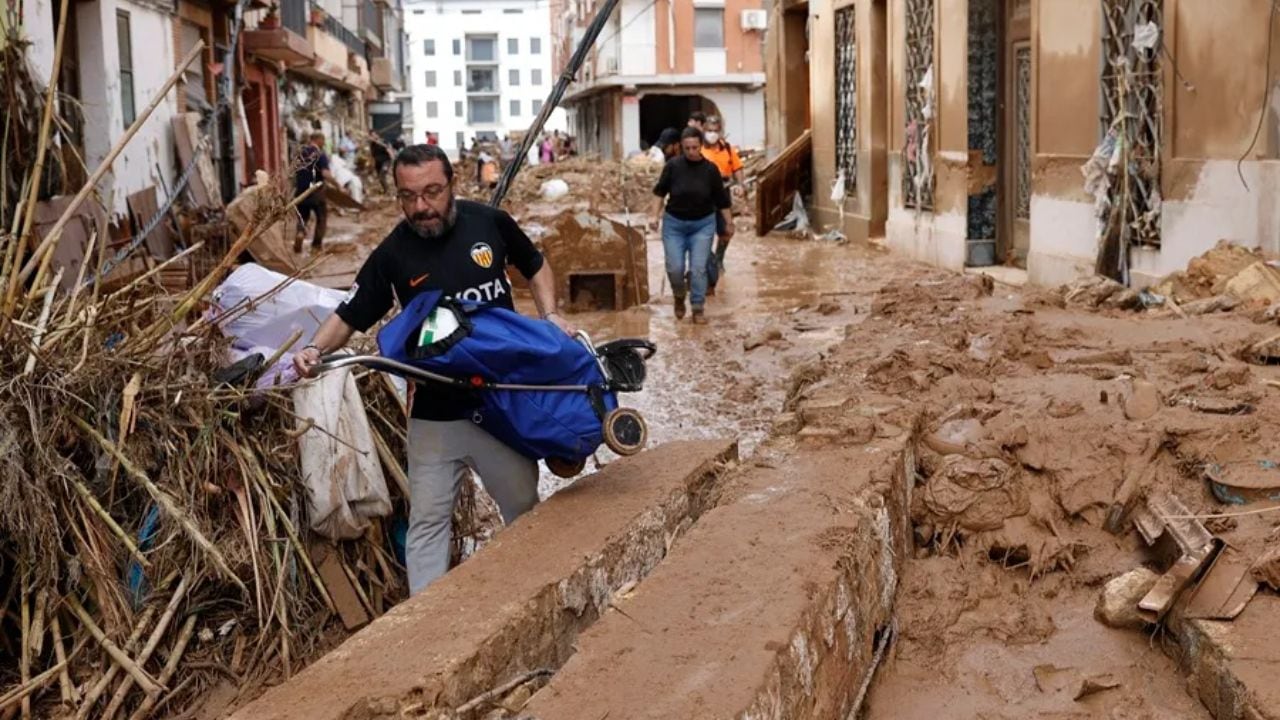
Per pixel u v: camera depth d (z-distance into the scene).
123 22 17.02
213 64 22.50
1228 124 10.14
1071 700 4.20
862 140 20.31
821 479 5.03
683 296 12.83
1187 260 10.75
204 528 5.07
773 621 3.78
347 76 43.38
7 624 5.00
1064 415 5.75
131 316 5.57
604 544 4.74
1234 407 5.63
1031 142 13.91
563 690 3.46
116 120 16.31
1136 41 11.22
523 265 5.29
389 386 5.95
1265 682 3.67
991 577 5.02
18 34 10.12
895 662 4.57
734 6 51.34
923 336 7.82
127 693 4.80
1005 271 15.48
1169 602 4.25
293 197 6.04
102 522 5.00
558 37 79.56
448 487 5.08
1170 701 4.07
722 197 12.91
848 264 17.81
